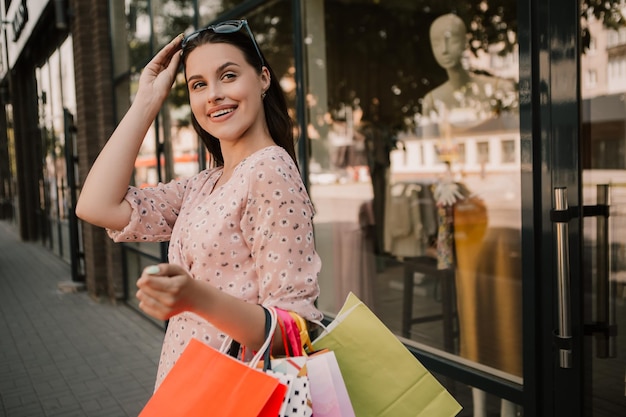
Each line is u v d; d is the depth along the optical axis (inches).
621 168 78.2
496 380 91.4
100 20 266.1
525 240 81.7
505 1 134.1
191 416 39.1
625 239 79.1
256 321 41.3
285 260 44.1
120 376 180.1
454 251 123.2
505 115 126.6
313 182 149.0
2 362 198.5
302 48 150.6
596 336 78.6
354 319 45.8
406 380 45.0
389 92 171.0
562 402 78.2
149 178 236.4
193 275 47.7
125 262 271.4
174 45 55.1
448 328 117.4
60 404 160.7
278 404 38.1
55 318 255.3
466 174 129.0
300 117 149.6
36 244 532.1
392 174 151.6
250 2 148.7
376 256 144.0
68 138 304.8
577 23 74.7
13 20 480.1
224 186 47.7
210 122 49.6
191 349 42.0
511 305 107.9
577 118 75.3
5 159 722.8
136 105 52.8
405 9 169.8
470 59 140.2
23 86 547.5
